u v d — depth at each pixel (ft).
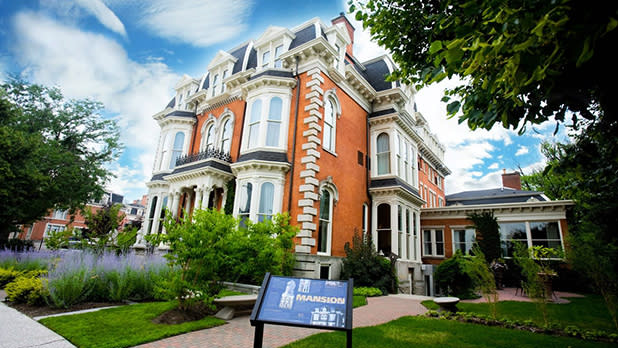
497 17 8.13
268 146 49.32
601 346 18.17
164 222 23.63
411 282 59.16
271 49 57.88
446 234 77.05
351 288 13.73
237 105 61.87
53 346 15.05
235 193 50.03
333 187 49.62
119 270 28.43
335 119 53.36
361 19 20.70
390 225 57.77
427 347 16.97
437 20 14.21
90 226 49.80
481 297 42.83
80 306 24.62
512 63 8.31
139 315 21.65
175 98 83.30
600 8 7.44
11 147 52.06
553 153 80.59
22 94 80.38
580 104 11.39
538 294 24.30
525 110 12.55
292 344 16.88
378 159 62.64
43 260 37.58
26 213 60.34
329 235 47.42
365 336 19.13
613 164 14.60
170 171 68.28
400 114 65.82
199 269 22.79
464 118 14.39
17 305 24.40
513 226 68.69
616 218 28.89
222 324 21.12
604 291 23.34
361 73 68.44
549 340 19.38
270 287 14.39
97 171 81.66
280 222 35.55
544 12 7.50
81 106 85.76
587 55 7.49
